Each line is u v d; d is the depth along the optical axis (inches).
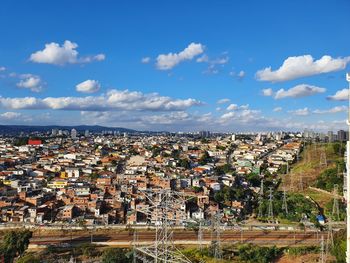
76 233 7780.5
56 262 6195.9
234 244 7175.2
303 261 6363.2
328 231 7770.7
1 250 6441.9
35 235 7667.3
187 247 6993.1
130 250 6437.0
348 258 2191.2
